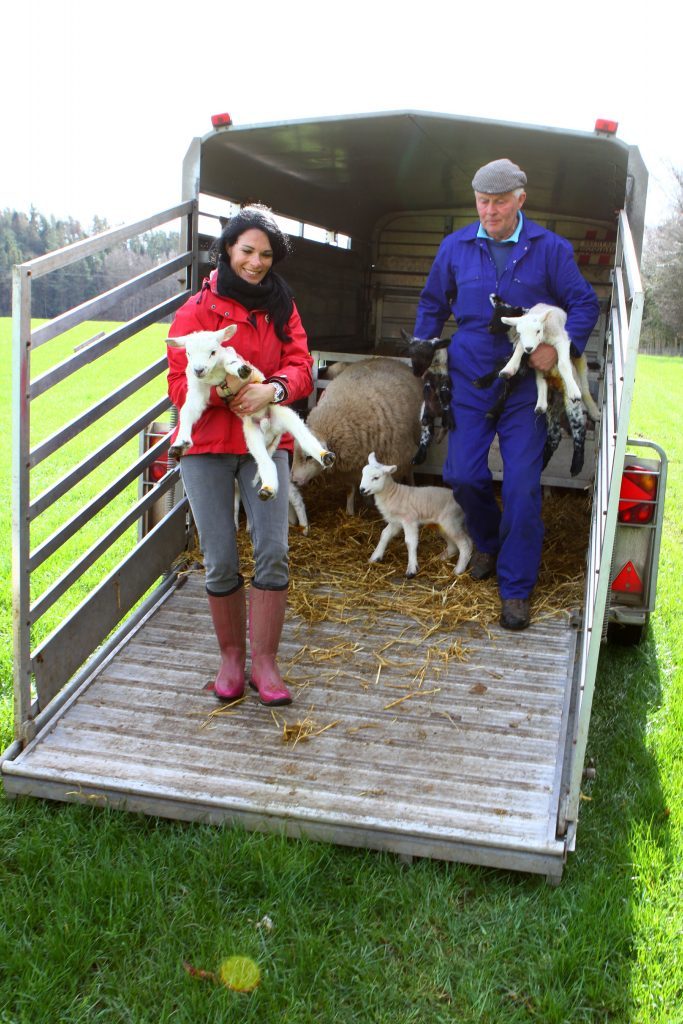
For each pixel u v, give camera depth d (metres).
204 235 4.98
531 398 4.20
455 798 3.08
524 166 5.91
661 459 4.38
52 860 2.92
